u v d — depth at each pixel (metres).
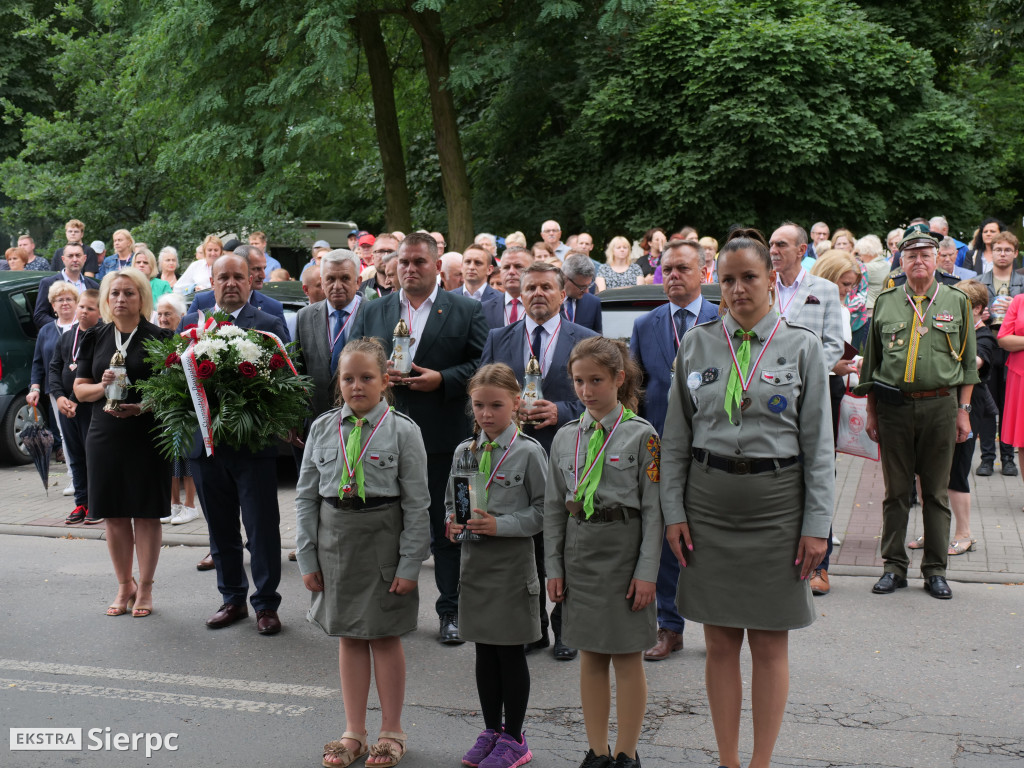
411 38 21.22
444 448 5.74
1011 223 28.47
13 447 10.84
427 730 4.55
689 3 18.89
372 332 5.95
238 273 6.27
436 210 24.14
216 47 17.89
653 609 4.00
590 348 4.04
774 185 18.64
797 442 3.81
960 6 24.34
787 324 3.86
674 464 3.95
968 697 4.79
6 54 26.12
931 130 19.25
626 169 19.23
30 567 7.24
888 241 12.68
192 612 6.25
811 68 18.50
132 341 6.09
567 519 4.12
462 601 4.24
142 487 6.04
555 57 20.31
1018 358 8.12
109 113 22.91
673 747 4.32
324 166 21.09
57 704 4.84
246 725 4.59
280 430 5.73
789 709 4.68
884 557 6.46
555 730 4.52
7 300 10.98
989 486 9.14
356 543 4.29
